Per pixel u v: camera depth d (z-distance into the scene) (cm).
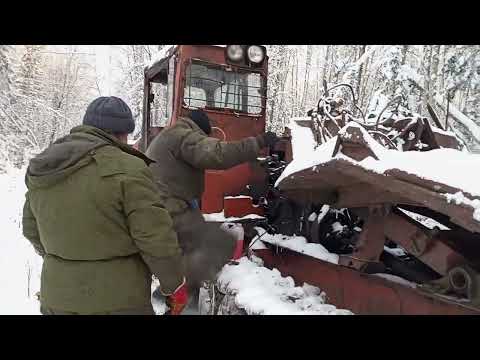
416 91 930
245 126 443
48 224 181
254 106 450
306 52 2012
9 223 1048
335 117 328
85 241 177
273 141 290
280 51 1670
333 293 274
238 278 278
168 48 486
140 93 1647
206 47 427
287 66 1730
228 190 382
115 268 180
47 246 185
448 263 206
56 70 3466
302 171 254
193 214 299
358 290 254
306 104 2027
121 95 1934
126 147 193
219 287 289
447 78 904
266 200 381
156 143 298
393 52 923
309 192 284
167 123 447
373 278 242
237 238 313
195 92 426
